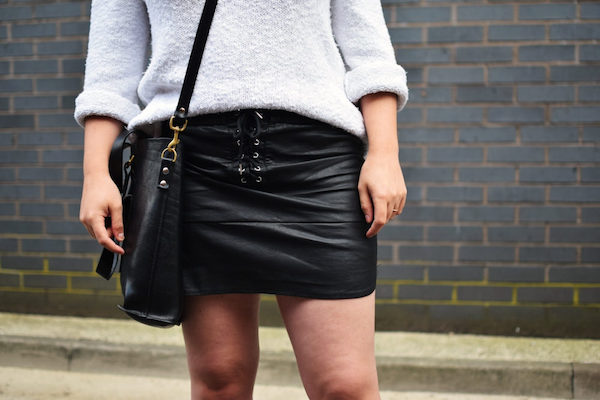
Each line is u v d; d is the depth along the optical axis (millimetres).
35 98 3430
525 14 3068
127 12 1254
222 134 1132
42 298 3441
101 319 3383
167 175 1157
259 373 2760
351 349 1122
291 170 1125
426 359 2744
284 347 2900
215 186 1153
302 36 1138
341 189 1145
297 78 1130
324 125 1146
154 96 1224
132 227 1175
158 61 1174
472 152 3117
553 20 3059
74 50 3389
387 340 3045
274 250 1130
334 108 1142
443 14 3111
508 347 2945
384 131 1164
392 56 1202
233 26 1130
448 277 3145
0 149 3467
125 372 2865
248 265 1138
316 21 1154
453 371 2682
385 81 1154
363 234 1154
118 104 1222
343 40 1232
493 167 3107
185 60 1156
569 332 3088
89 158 1201
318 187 1138
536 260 3098
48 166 3426
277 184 1132
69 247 3414
